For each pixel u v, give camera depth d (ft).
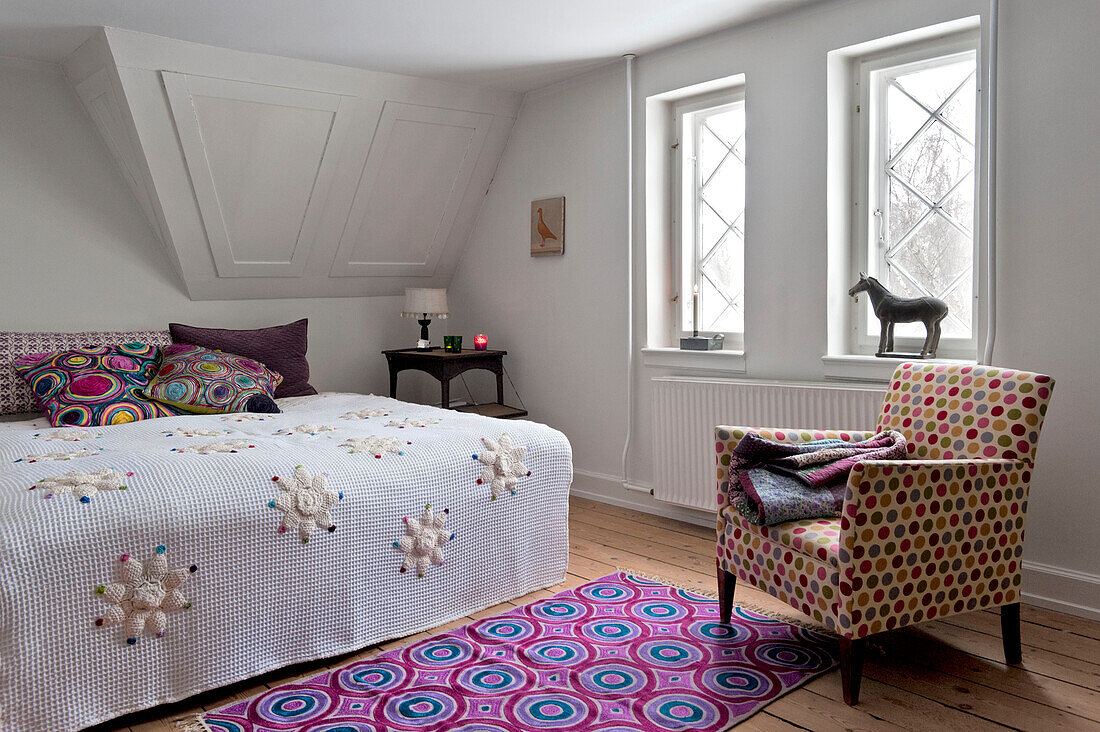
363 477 8.50
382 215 15.39
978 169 9.80
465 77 14.08
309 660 8.13
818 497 8.25
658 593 10.09
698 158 13.52
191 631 7.37
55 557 6.66
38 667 6.59
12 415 11.57
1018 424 7.92
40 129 12.63
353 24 11.16
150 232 13.80
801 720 7.08
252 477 7.91
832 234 11.28
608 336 14.21
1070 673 7.88
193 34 11.35
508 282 16.16
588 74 14.06
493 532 9.66
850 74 11.34
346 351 16.33
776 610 9.52
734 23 11.75
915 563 7.45
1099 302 8.83
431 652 8.49
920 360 10.48
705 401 12.41
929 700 7.41
